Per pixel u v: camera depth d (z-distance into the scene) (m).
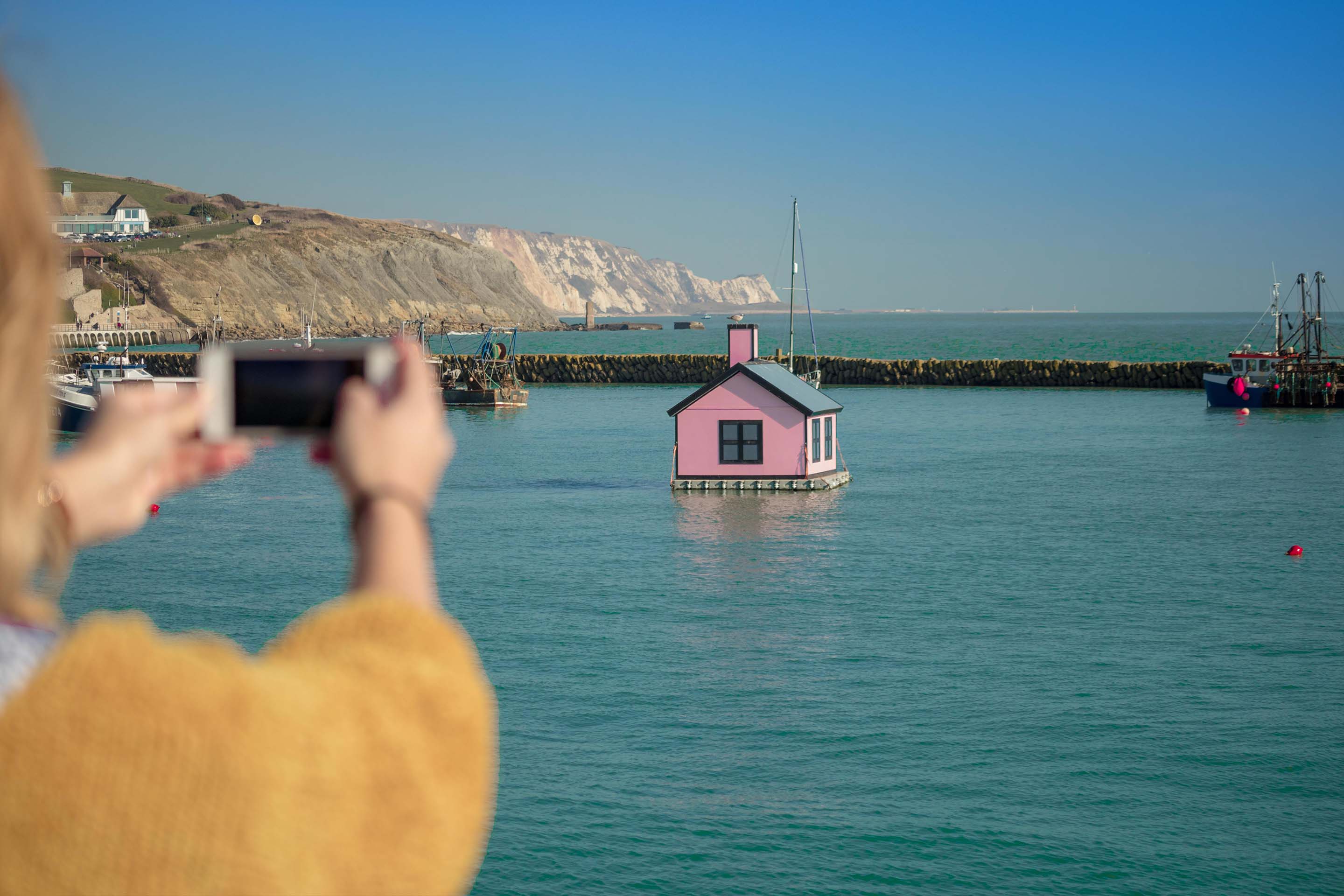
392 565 1.17
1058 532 36.25
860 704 19.25
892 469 53.22
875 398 102.75
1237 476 50.38
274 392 1.26
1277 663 21.45
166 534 38.09
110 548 35.25
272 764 0.95
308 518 41.41
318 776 0.97
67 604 27.86
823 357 122.88
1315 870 13.42
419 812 1.03
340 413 1.24
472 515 40.41
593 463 57.31
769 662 21.72
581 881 13.31
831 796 15.55
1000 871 13.47
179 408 1.23
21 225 0.94
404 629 1.12
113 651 0.94
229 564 32.84
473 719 1.11
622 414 90.44
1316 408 87.00
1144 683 20.28
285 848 0.94
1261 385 87.69
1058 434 70.50
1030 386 116.38
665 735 17.84
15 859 0.88
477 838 1.10
